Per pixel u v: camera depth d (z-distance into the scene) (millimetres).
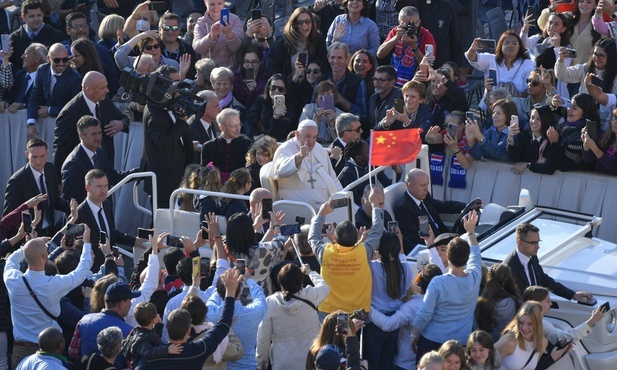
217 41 58844
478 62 55062
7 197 49656
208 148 49344
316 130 43719
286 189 43812
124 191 54344
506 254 40531
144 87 48250
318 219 38125
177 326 30969
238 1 75812
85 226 39062
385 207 44094
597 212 50000
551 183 50719
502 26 66812
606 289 38531
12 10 73500
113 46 61875
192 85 53719
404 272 37188
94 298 35594
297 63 55156
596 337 37500
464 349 32531
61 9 69938
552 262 40594
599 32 55469
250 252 36781
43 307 36781
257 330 34594
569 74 53344
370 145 42625
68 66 56875
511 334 34625
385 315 36656
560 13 55781
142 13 61125
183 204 44969
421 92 51812
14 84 59094
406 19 55969
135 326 35625
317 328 35781
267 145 46844
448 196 52688
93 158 50562
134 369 31609
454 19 59344
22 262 38969
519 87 54375
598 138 50156
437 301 35281
